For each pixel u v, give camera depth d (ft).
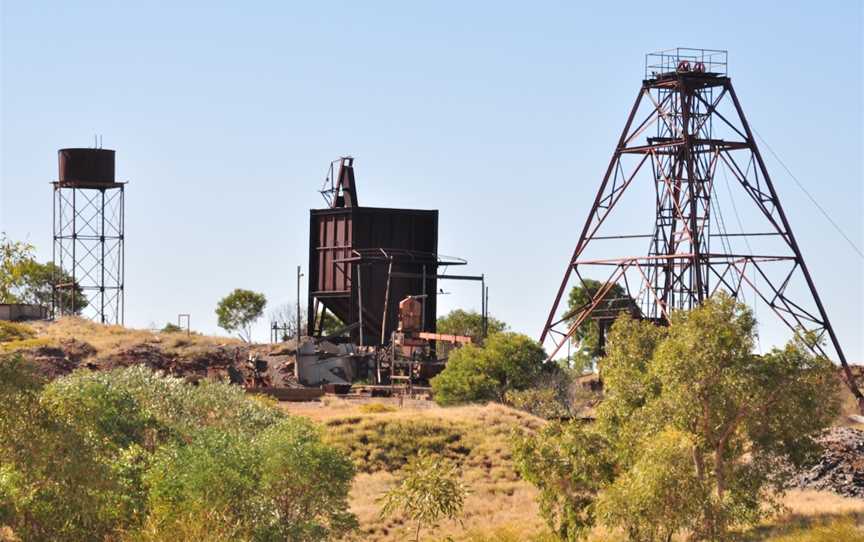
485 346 359.87
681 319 194.80
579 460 192.85
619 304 516.73
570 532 193.06
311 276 444.14
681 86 365.61
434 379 349.82
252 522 159.63
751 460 201.57
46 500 126.41
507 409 305.12
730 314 187.62
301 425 179.11
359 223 432.66
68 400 139.95
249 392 338.75
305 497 169.37
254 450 168.86
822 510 211.20
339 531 178.09
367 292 429.38
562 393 342.23
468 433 282.77
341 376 388.37
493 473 260.83
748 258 363.97
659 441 170.71
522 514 231.30
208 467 158.61
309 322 442.50
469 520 228.43
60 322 410.52
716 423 186.09
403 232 435.53
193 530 146.30
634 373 200.64
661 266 371.56
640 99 376.48
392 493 196.85
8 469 123.85
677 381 185.68
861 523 196.54
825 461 261.44
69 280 561.84
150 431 184.03
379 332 429.38
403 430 280.10
